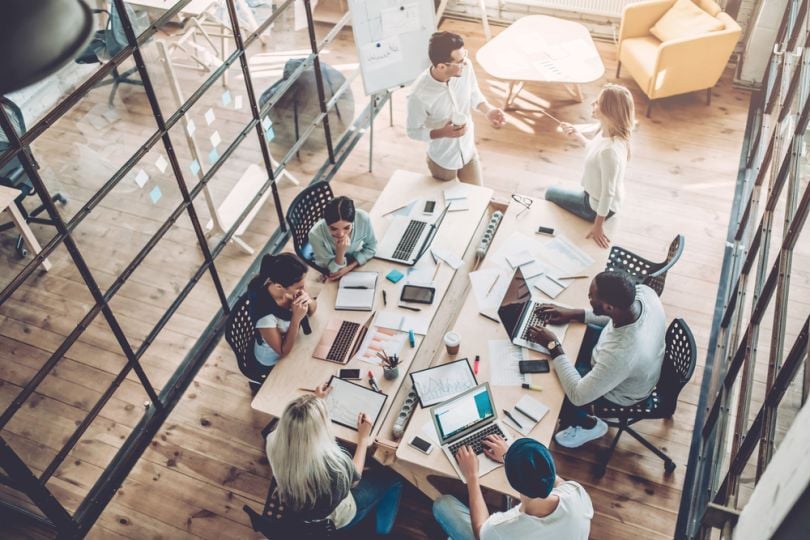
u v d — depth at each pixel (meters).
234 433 4.03
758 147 5.41
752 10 6.35
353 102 5.97
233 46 4.80
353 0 4.80
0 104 2.74
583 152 5.78
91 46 4.32
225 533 3.62
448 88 4.36
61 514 3.55
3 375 4.31
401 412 3.35
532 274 3.90
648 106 6.14
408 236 4.11
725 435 3.46
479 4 7.04
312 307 3.70
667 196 5.37
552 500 2.56
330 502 2.76
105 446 3.99
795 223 3.02
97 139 4.40
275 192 5.03
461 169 4.85
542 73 5.78
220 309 4.71
